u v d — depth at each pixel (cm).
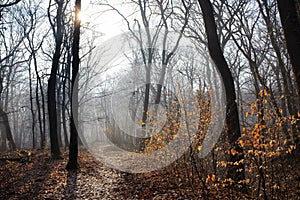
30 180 1029
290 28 583
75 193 866
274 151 563
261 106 536
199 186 748
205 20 843
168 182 881
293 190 608
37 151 2069
